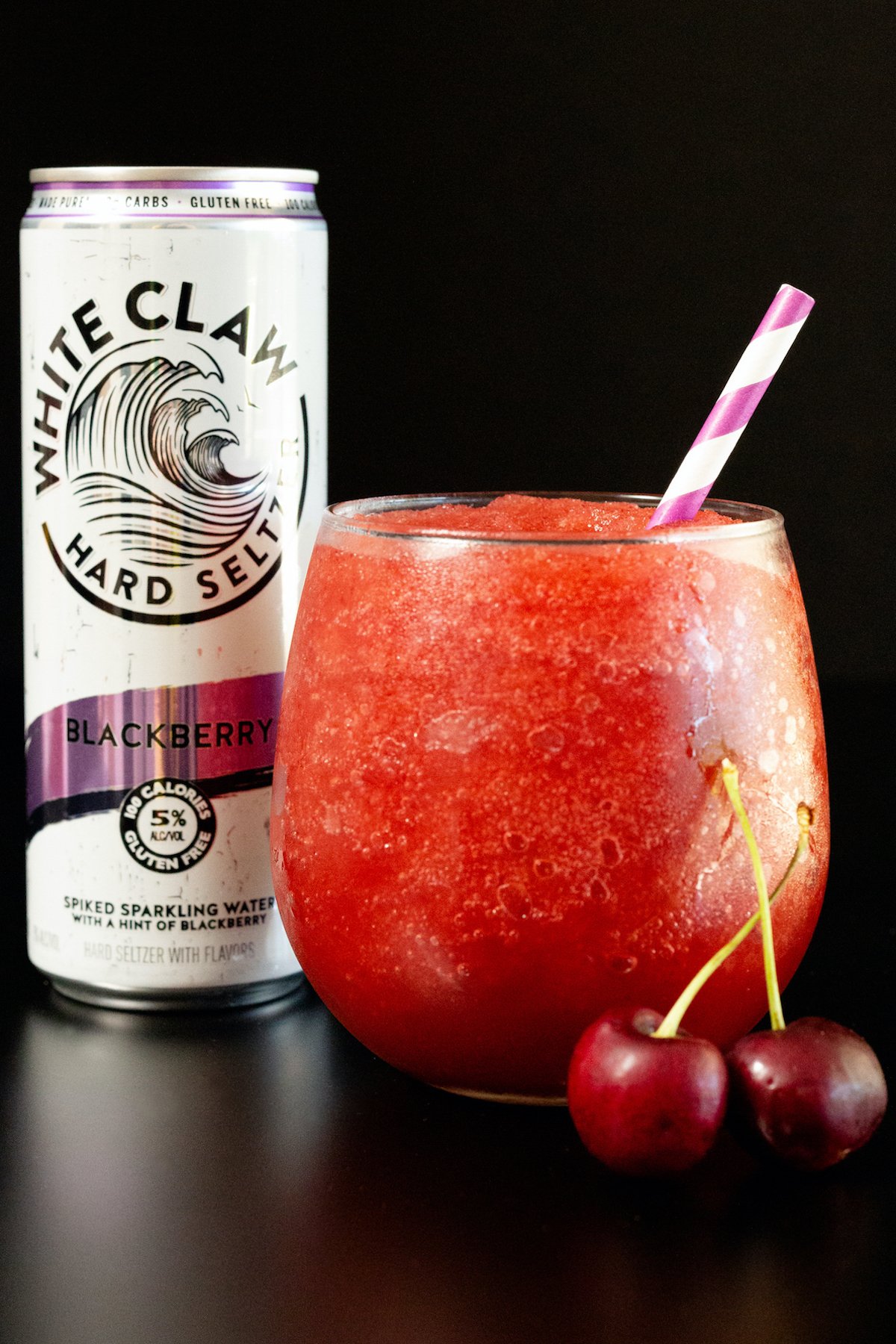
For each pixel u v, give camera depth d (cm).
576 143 65
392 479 67
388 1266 40
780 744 42
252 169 47
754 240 66
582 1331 38
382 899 42
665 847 41
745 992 43
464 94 65
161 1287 39
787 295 44
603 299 66
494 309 66
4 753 64
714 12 64
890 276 66
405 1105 45
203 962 49
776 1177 43
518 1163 43
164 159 65
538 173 65
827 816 44
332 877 43
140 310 47
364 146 65
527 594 41
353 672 42
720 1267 40
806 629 44
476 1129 44
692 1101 40
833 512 68
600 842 41
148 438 47
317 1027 49
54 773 49
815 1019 41
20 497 67
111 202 47
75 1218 41
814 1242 41
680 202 65
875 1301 39
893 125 65
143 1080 46
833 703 68
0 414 67
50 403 48
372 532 43
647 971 42
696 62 65
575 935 41
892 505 67
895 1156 43
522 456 67
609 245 66
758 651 42
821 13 64
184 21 64
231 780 48
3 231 66
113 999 49
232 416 47
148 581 48
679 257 66
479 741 41
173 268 47
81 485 47
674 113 65
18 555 67
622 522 46
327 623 43
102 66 64
